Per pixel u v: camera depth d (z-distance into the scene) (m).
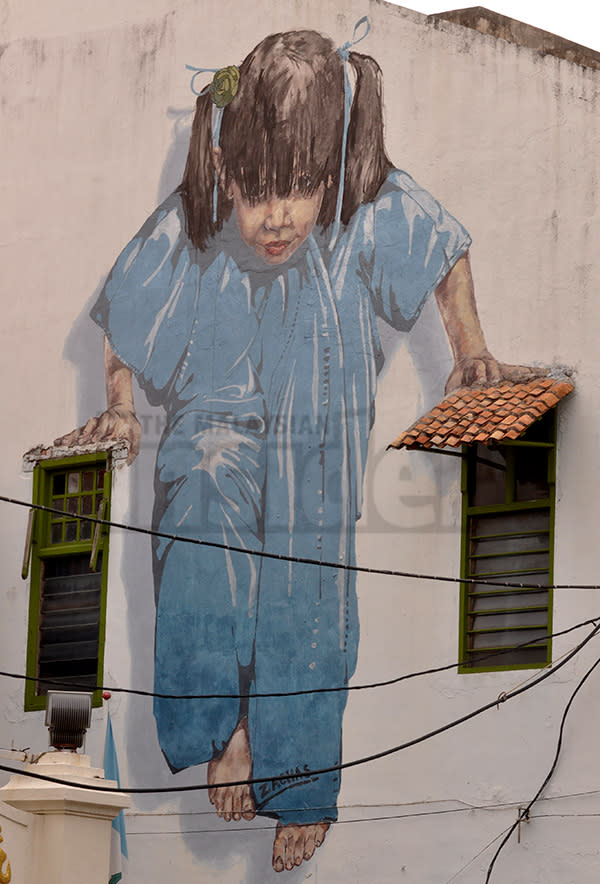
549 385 19.78
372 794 20.28
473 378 20.58
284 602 21.48
